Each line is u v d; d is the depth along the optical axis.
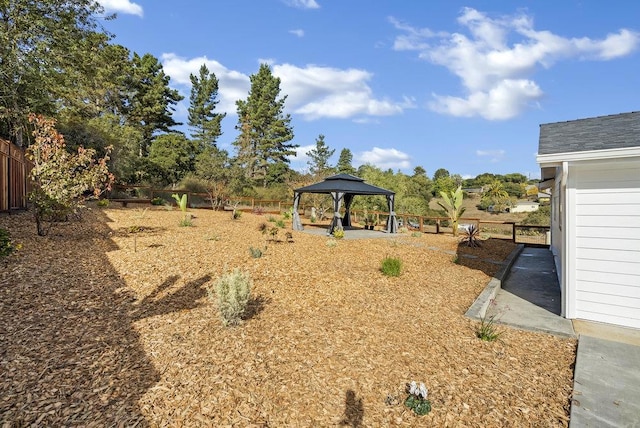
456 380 2.91
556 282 6.84
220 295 3.81
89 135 16.22
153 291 4.71
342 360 3.18
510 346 3.68
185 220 11.12
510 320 4.52
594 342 3.78
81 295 4.32
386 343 3.58
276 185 32.00
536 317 4.66
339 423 2.33
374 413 2.45
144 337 3.38
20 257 5.41
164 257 6.39
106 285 4.75
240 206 22.55
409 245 10.80
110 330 3.49
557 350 3.62
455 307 4.94
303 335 3.67
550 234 11.32
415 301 5.10
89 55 12.59
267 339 3.52
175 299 4.49
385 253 9.09
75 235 7.61
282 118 40.75
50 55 10.97
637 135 4.39
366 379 2.88
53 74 11.33
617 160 4.14
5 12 10.27
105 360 2.92
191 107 40.56
